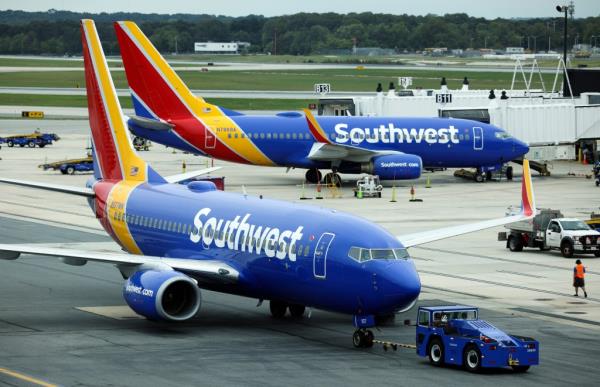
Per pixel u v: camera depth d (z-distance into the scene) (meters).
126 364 110.25
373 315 119.62
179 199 150.50
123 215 157.88
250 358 113.94
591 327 136.50
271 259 127.44
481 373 109.25
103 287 161.25
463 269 181.38
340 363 112.50
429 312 114.88
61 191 166.50
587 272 180.38
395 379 105.50
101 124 168.75
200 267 130.50
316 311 144.25
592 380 106.94
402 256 119.38
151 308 124.38
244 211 137.50
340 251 119.62
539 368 112.31
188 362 111.50
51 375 104.88
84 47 167.88
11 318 136.00
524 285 167.25
